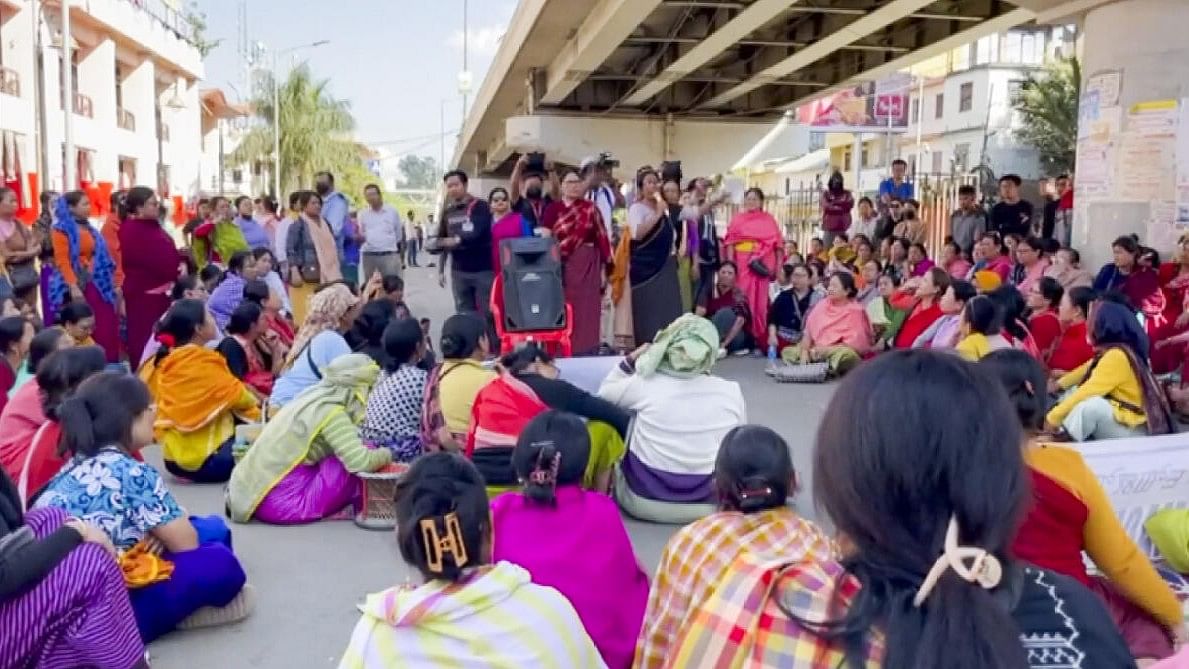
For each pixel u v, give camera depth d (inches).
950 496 48.8
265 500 209.2
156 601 151.3
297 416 208.4
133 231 361.4
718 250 442.3
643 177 383.2
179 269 378.6
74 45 952.9
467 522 90.7
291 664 149.3
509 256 322.0
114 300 359.9
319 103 1897.1
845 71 748.6
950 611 47.3
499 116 1107.3
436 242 378.6
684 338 208.4
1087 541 104.0
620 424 205.5
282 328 306.5
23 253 357.4
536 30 642.8
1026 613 52.9
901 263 476.1
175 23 1321.4
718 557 107.3
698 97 885.2
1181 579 149.1
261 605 169.9
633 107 901.2
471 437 192.7
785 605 54.6
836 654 50.3
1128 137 367.6
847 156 1835.6
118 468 143.1
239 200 496.1
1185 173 354.0
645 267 383.2
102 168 1014.4
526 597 91.7
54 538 114.2
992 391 50.6
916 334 349.4
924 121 1617.9
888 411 49.9
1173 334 321.4
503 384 191.6
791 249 519.2
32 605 111.2
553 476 133.7
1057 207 507.5
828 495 51.6
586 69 665.6
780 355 416.8
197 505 222.8
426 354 257.9
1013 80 1459.2
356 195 1941.4
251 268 351.3
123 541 143.6
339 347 239.9
